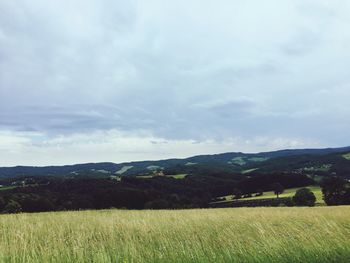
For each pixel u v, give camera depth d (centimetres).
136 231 1263
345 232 1170
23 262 774
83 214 2089
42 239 1078
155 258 854
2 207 5175
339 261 839
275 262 840
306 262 837
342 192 7719
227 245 1004
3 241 1019
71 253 887
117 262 810
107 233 1200
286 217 1611
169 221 1548
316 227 1268
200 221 1535
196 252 888
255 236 1137
